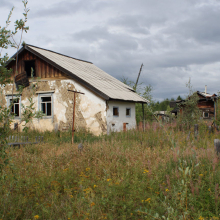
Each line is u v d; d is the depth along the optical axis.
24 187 5.18
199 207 4.63
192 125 15.39
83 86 15.30
